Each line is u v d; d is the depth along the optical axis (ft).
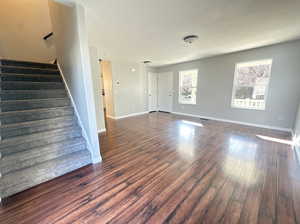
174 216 4.12
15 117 6.45
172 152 8.25
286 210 4.28
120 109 18.01
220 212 4.24
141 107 20.71
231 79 14.25
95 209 4.40
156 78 22.43
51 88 8.77
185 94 19.15
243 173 6.16
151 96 22.09
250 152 8.12
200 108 17.47
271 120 12.29
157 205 4.52
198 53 13.87
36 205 4.54
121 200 4.75
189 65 17.81
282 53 11.03
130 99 19.07
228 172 6.25
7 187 4.82
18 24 11.92
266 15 6.77
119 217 4.11
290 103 11.16
